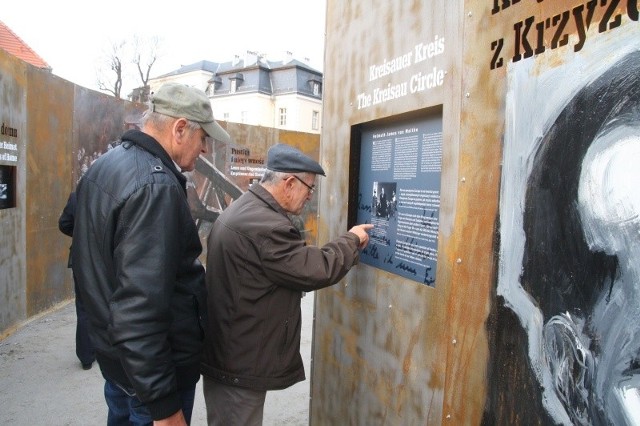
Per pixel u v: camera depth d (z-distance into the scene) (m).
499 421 1.28
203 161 8.41
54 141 5.68
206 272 2.05
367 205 2.13
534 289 1.16
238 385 1.97
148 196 1.48
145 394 1.43
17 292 5.11
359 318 2.11
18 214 5.06
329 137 2.43
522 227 1.20
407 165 1.82
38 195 5.45
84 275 1.59
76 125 6.09
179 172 1.66
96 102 6.43
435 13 1.58
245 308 1.94
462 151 1.44
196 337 1.79
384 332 1.91
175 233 1.53
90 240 1.57
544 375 1.13
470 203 1.40
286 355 2.01
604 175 0.97
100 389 3.74
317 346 2.54
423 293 1.65
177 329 1.72
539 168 1.14
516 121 1.22
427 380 1.62
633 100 0.91
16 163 4.92
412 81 1.71
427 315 1.62
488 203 1.33
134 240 1.45
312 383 2.61
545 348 1.12
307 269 1.83
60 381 3.88
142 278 1.44
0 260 4.73
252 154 9.21
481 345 1.35
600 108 0.98
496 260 1.29
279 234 1.88
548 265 1.11
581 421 1.03
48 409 3.42
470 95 1.40
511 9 1.24
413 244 1.77
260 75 45.81
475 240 1.38
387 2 1.88
